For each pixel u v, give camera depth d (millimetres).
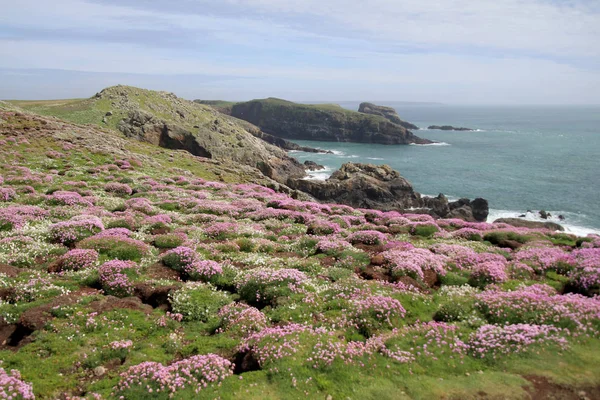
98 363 11727
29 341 12445
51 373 11102
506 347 11797
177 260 19516
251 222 31547
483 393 10070
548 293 16734
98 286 17141
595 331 12273
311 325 13555
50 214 27984
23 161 48719
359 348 12133
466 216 81312
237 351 12500
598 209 86500
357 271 20078
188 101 182875
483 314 14500
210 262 19297
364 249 23875
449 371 11117
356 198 94625
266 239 25953
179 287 16688
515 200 96312
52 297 15281
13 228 24359
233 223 29391
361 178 97562
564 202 92938
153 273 18594
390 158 171500
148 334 13695
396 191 97000
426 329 13188
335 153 192875
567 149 189625
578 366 10852
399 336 12844
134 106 136125
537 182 115188
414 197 97688
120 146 73562
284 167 133500
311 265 20422
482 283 18719
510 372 10883
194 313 15117
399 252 20922
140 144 86688
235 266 20516
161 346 13000
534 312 13672
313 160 168000
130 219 27328
